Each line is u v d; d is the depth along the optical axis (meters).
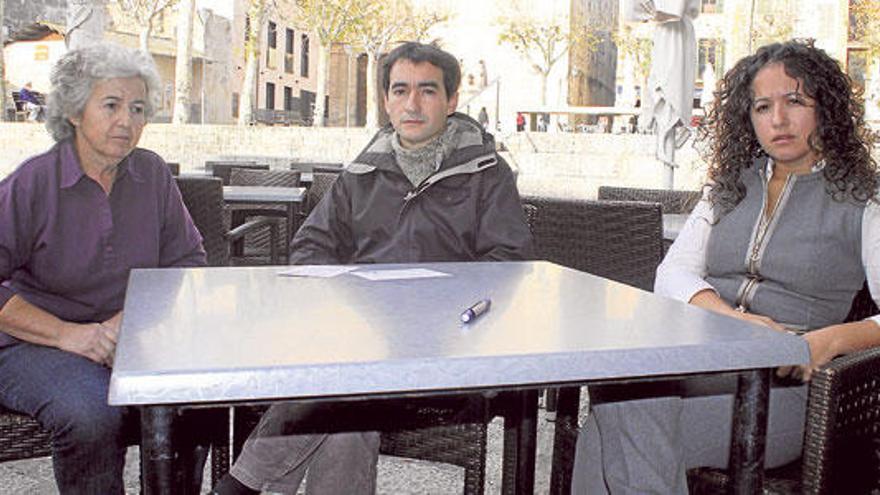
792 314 2.17
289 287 1.84
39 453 1.98
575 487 1.89
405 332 1.39
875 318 1.95
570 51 39.94
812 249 2.14
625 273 3.24
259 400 1.17
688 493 1.82
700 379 1.86
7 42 35.50
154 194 2.38
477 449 2.04
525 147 17.77
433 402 2.04
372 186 2.66
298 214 5.11
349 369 1.19
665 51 6.57
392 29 32.75
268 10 26.66
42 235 2.20
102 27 11.97
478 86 36.91
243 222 5.25
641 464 1.74
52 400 1.89
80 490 1.88
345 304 1.65
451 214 2.59
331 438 1.94
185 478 2.01
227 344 1.29
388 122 2.71
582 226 3.32
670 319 1.53
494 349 1.28
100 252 2.25
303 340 1.33
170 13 38.94
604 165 15.57
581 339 1.36
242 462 1.91
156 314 1.53
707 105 2.43
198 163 17.22
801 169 2.21
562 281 1.97
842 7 39.44
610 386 1.82
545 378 1.26
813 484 1.61
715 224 2.31
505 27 37.97
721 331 1.43
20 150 15.63
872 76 36.03
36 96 25.48
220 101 42.53
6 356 2.04
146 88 2.28
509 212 2.62
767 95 2.18
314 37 57.78
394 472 3.14
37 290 2.26
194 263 2.51
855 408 1.66
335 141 17.23
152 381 1.13
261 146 17.25
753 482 1.44
